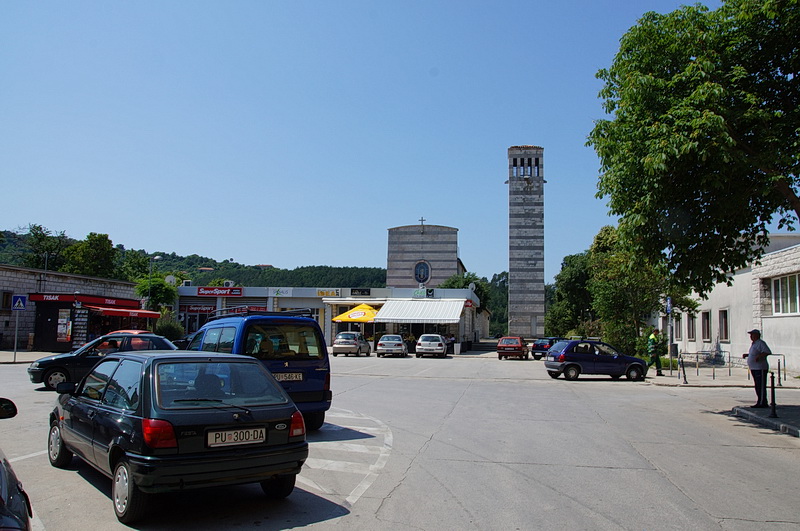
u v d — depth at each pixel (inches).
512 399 633.0
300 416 248.1
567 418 498.9
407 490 269.9
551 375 950.4
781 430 440.5
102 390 263.3
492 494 263.0
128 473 215.3
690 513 237.0
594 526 220.1
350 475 297.9
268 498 255.3
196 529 214.4
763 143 436.8
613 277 1264.8
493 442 386.3
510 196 2252.7
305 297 1974.7
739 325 1151.0
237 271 4411.9
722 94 430.0
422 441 388.2
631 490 271.1
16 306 970.7
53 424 307.0
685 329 1449.3
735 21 462.9
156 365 235.8
